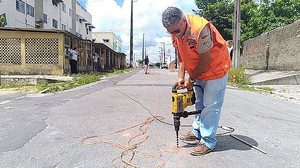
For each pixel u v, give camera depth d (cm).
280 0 2755
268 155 403
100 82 1525
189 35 352
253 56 2548
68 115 639
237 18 1809
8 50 1969
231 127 550
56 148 424
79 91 1088
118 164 366
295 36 1798
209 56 365
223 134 501
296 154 410
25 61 1977
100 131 511
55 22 4459
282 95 1145
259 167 362
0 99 895
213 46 376
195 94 415
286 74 1689
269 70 2145
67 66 2103
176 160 379
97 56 2967
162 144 439
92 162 373
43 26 3869
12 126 546
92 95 964
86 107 737
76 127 537
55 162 374
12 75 1906
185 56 374
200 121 407
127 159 381
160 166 359
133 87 1229
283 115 696
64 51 2022
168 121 586
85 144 441
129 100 854
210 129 399
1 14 2905
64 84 1305
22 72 1978
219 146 434
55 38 1981
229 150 418
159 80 1672
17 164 368
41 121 584
